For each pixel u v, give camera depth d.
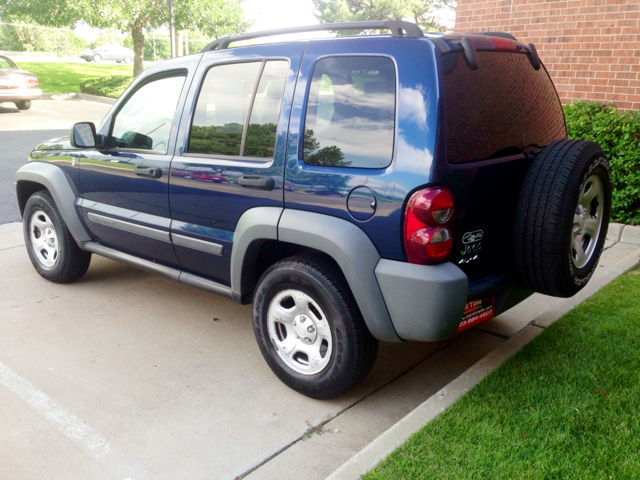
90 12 18.25
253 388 3.45
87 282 5.19
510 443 2.64
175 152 3.82
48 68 29.39
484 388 3.11
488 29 7.34
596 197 3.18
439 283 2.68
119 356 3.84
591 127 6.13
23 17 22.11
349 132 2.93
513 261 3.10
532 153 3.25
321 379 3.16
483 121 2.90
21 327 4.26
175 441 2.94
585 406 2.90
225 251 3.55
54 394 3.37
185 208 3.75
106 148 4.37
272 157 3.25
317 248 2.98
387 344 4.02
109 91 20.17
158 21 19.92
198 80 3.77
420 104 2.69
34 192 5.27
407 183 2.68
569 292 3.03
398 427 2.81
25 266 5.57
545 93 3.48
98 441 2.94
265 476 2.67
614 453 2.55
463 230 2.83
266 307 3.35
